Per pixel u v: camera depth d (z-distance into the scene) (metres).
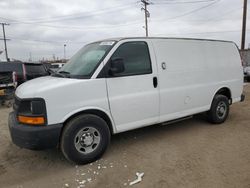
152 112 4.64
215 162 3.97
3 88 10.01
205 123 6.14
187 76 5.12
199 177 3.53
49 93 3.62
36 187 3.44
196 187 3.28
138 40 4.50
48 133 3.61
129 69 4.32
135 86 4.37
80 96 3.85
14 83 10.23
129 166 3.93
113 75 4.13
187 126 5.92
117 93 4.18
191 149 4.52
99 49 4.39
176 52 4.98
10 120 3.99
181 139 5.05
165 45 4.83
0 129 6.32
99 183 3.47
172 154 4.33
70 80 3.87
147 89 4.51
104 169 3.86
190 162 4.00
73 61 4.71
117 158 4.22
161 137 5.20
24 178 3.71
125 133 5.48
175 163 3.98
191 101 5.27
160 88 4.68
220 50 5.88
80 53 4.83
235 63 6.25
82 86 3.86
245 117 6.70
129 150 4.55
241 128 5.71
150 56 4.58
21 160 4.32
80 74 4.06
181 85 5.02
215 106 5.83
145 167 3.88
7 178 3.72
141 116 4.51
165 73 4.75
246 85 14.48
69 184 3.48
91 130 4.00
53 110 3.66
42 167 4.03
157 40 4.74
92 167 3.94
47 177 3.70
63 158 4.32
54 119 3.68
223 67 5.92
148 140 5.04
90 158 4.01
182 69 5.02
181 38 5.11
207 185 3.32
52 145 3.70
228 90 6.14
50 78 4.31
